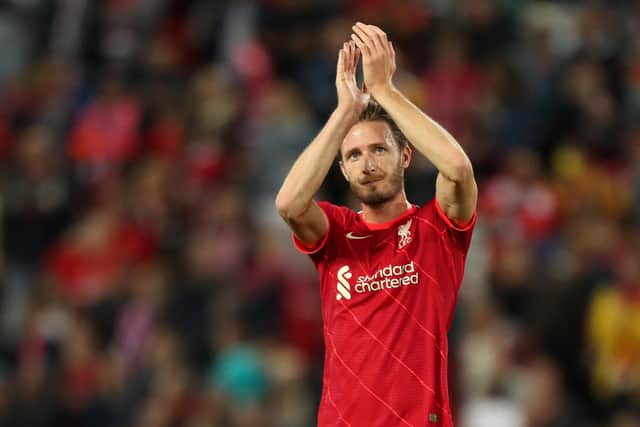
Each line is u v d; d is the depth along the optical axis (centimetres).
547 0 7425
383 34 2192
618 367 4747
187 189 5750
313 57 6450
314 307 5000
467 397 4425
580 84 6469
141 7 7031
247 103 6312
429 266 2175
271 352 4775
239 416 4441
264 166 5816
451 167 2103
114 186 5775
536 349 4703
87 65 6875
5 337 5341
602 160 6175
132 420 4650
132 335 4916
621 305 4816
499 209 5597
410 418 2114
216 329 4859
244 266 5128
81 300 5203
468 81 6388
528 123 6228
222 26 6931
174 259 5334
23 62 7000
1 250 5672
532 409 4331
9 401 4809
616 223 5703
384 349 2142
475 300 4841
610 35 6944
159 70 6650
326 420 2166
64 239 5741
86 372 4869
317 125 6100
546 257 5328
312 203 2200
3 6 7144
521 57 6631
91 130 6219
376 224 2217
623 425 4597
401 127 2142
